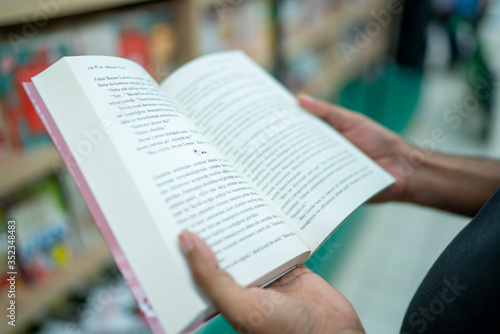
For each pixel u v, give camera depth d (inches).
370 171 22.4
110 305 41.6
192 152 18.0
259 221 17.4
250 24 59.8
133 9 38.6
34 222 34.1
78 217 38.3
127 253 15.5
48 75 18.1
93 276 44.2
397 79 100.2
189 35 41.9
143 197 15.7
